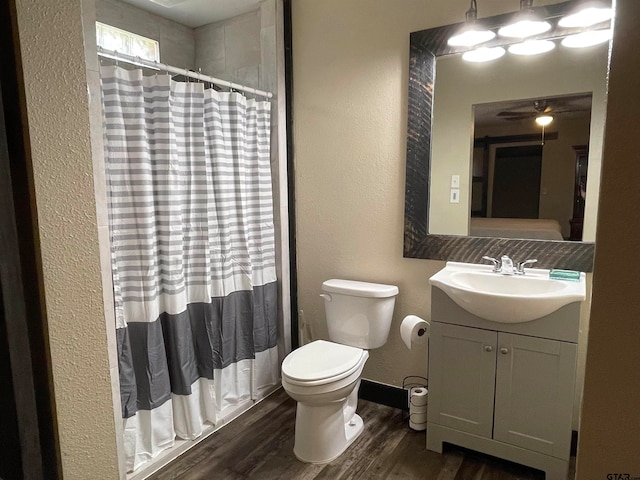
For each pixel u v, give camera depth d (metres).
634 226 0.52
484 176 2.13
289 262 2.79
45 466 0.63
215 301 2.28
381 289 2.31
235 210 2.39
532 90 1.98
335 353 2.17
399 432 2.28
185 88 2.07
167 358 2.09
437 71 2.18
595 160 1.88
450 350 1.99
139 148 1.85
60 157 0.64
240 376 2.50
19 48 0.57
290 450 2.14
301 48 2.59
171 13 2.69
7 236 0.55
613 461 0.57
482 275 2.05
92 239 0.69
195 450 2.14
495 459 2.05
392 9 2.28
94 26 1.61
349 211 2.56
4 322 0.55
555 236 2.00
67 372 0.67
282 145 2.65
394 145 2.36
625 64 0.51
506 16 1.97
